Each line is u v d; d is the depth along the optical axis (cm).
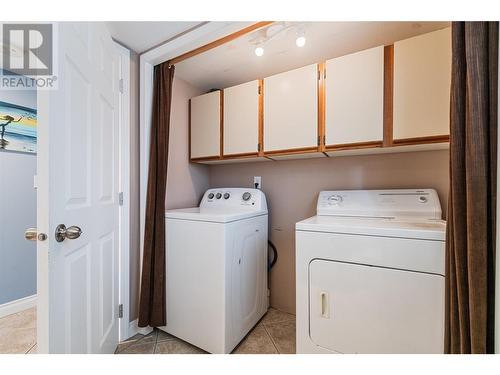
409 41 132
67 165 93
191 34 144
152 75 176
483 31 73
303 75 163
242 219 163
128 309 164
